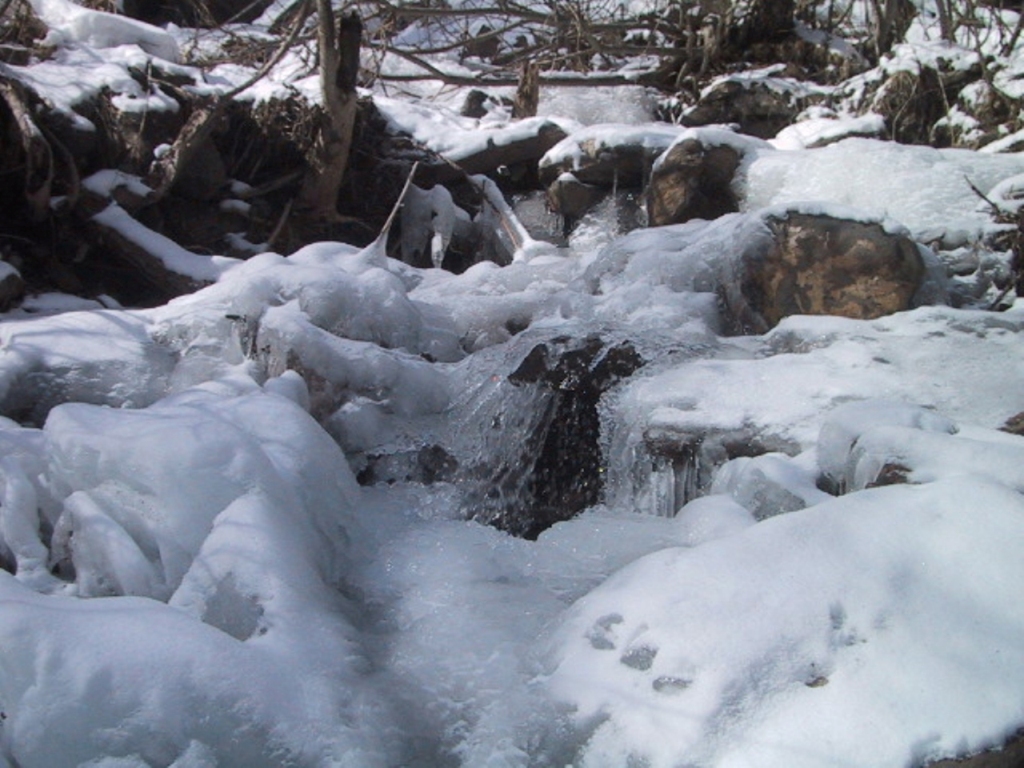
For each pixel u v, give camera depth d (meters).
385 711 3.43
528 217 10.34
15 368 5.72
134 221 8.22
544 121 10.41
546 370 5.75
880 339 5.57
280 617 3.63
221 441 4.20
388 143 10.36
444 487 5.52
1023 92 9.66
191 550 3.98
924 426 4.32
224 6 12.73
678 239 7.11
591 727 3.26
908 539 3.41
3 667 3.17
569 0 11.83
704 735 3.07
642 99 11.78
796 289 6.39
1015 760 2.94
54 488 4.36
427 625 3.96
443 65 12.77
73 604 3.37
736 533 3.61
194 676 3.22
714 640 3.25
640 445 5.27
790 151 8.60
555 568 4.43
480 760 3.31
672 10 12.30
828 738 2.97
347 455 5.59
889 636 3.17
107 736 3.10
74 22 9.47
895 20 11.47
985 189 8.04
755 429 4.91
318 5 8.77
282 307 6.02
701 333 5.98
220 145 9.49
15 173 8.21
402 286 6.48
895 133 10.21
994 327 5.63
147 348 6.06
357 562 4.48
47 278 8.17
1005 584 3.24
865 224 6.41
